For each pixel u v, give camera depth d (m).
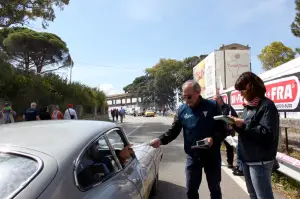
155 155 4.82
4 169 2.00
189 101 3.45
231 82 19.23
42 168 1.98
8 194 1.79
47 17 22.03
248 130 2.87
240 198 4.91
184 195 5.09
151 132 19.05
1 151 2.16
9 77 19.56
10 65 20.83
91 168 2.34
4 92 19.16
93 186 2.24
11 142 2.29
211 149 3.42
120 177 2.73
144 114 61.56
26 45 33.50
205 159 3.45
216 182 3.46
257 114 2.88
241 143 3.03
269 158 2.87
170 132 3.69
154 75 82.31
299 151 8.26
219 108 3.49
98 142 2.65
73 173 2.08
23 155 2.10
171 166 7.68
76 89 28.84
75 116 12.32
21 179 1.91
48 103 22.64
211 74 20.45
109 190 2.34
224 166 7.37
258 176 2.90
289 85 7.58
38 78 23.22
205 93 23.14
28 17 22.19
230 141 7.04
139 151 4.37
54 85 26.08
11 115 12.55
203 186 5.69
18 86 20.25
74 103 27.28
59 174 1.99
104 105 41.38
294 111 7.32
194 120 3.45
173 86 75.62
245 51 19.25
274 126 2.81
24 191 1.80
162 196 5.04
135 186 2.87
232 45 21.20
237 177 6.27
